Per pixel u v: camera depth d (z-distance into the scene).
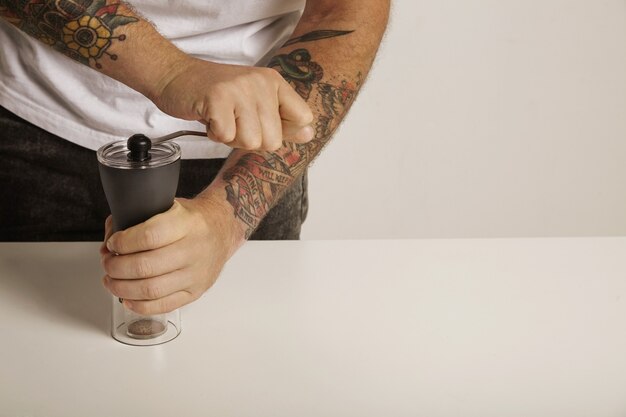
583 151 2.93
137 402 1.00
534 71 2.82
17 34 1.46
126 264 1.06
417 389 1.03
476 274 1.30
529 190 2.97
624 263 1.34
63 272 1.28
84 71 1.46
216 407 0.99
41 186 1.58
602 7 2.76
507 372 1.07
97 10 1.11
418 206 2.98
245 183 1.25
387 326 1.16
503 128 2.88
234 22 1.46
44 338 1.11
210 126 1.04
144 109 1.49
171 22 1.45
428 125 2.87
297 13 1.55
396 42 2.76
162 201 1.06
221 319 1.16
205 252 1.10
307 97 1.34
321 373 1.06
